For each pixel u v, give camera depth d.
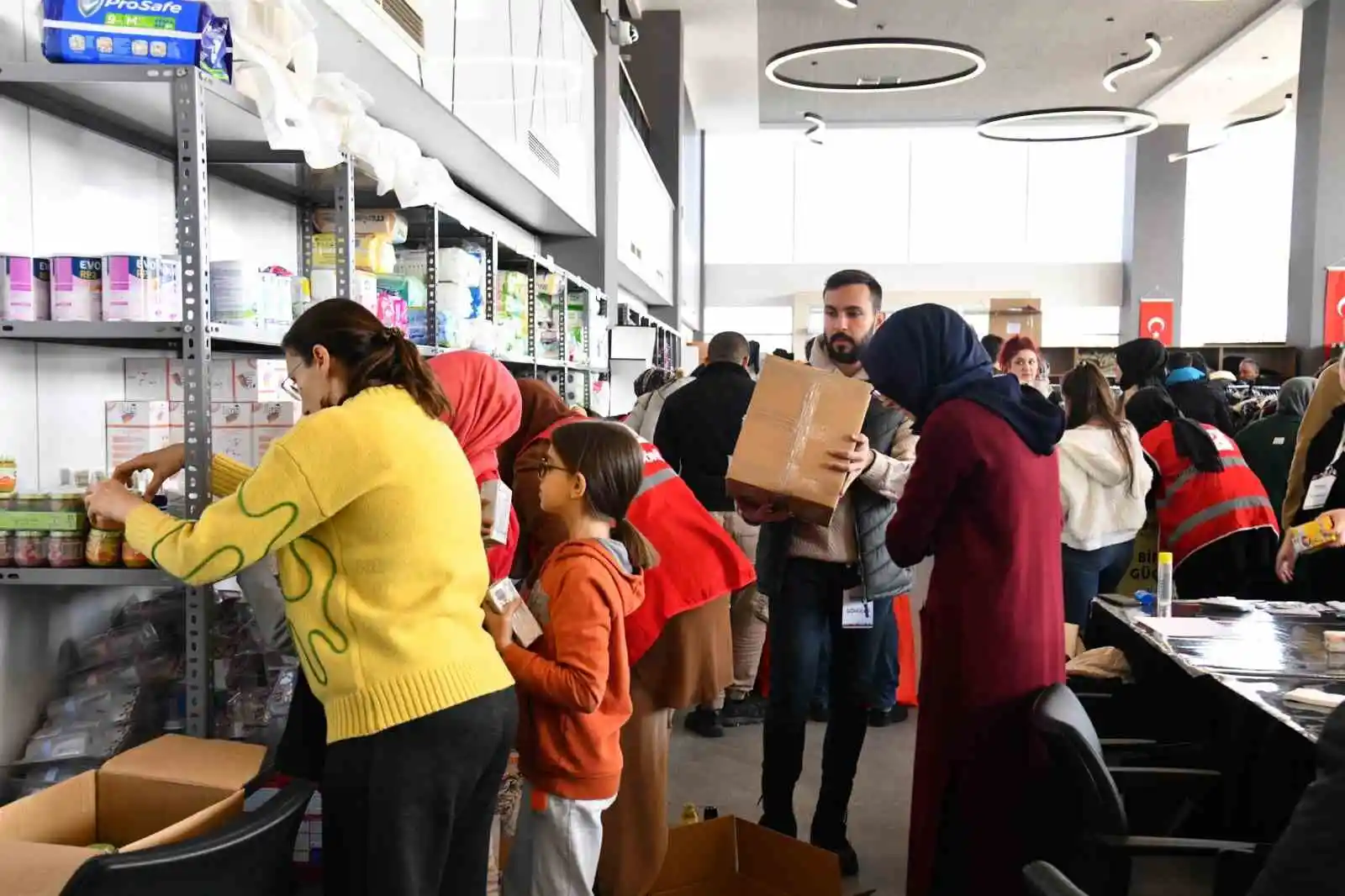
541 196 4.87
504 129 4.06
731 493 2.56
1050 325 17.38
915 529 2.21
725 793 3.41
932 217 17.31
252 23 2.04
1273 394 8.55
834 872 2.22
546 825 2.00
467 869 1.74
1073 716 1.81
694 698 2.38
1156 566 4.27
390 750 1.55
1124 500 3.64
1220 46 11.81
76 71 1.75
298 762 1.81
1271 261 16.16
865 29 11.27
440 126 3.59
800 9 10.54
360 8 2.67
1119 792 2.04
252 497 1.49
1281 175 16.00
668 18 10.05
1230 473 3.85
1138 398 4.17
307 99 2.11
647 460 2.49
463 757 1.60
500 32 3.98
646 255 8.59
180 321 1.81
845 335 2.90
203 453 1.79
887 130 16.31
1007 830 2.17
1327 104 10.30
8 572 1.81
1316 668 2.25
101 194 2.23
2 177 1.92
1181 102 13.98
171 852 1.28
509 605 1.95
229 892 1.37
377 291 2.88
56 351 2.11
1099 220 17.02
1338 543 2.89
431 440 1.61
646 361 6.58
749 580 2.41
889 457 2.80
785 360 2.55
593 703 1.91
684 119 12.34
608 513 2.06
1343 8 10.21
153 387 2.28
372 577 1.55
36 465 2.05
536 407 2.58
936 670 2.24
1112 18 10.89
